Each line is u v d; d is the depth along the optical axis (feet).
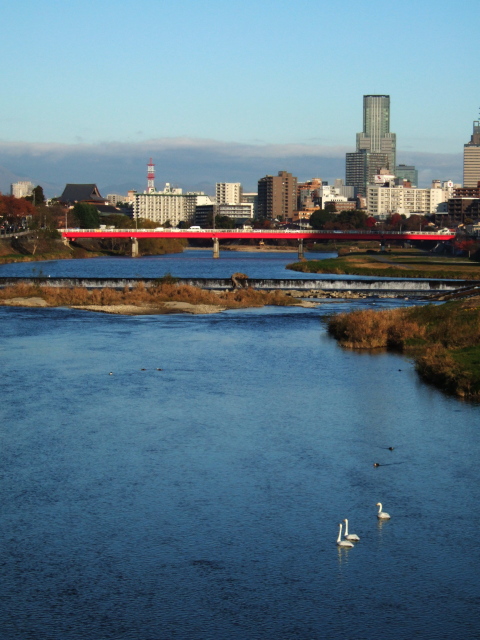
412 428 170.09
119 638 92.73
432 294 486.38
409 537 117.08
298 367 235.61
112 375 221.25
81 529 120.16
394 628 94.58
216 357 251.60
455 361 222.48
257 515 124.77
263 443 159.94
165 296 426.10
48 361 241.35
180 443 159.84
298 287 524.11
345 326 297.33
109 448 156.46
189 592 102.32
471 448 156.46
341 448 156.66
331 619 96.32
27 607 99.09
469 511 125.90
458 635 93.20
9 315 361.71
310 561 110.11
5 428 168.86
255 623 95.55
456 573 106.73
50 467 145.89
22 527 120.78
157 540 116.47
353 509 126.93
